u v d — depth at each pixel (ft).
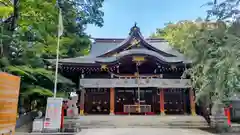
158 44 84.79
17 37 52.31
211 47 34.30
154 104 70.64
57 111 38.73
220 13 30.91
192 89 63.82
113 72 68.95
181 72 68.03
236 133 38.93
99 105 70.23
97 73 69.51
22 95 48.24
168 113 69.41
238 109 54.13
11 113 14.92
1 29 45.70
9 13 45.55
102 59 69.10
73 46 80.79
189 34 39.78
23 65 48.75
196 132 39.40
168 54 71.92
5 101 13.93
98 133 37.76
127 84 65.77
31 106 62.03
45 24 54.29
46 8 48.70
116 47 71.41
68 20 77.00
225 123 43.04
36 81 53.01
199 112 63.21
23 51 51.19
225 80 29.09
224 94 33.06
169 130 42.04
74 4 84.23
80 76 68.33
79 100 67.41
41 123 38.96
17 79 15.97
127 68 69.67
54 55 69.21
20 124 44.45
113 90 65.57
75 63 64.80
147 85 65.51
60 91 58.54
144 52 64.69
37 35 55.36
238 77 28.19
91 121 50.98
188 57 41.14
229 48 27.37
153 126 48.08
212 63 33.76
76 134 36.78
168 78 68.85
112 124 49.11
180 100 71.05
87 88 67.51
